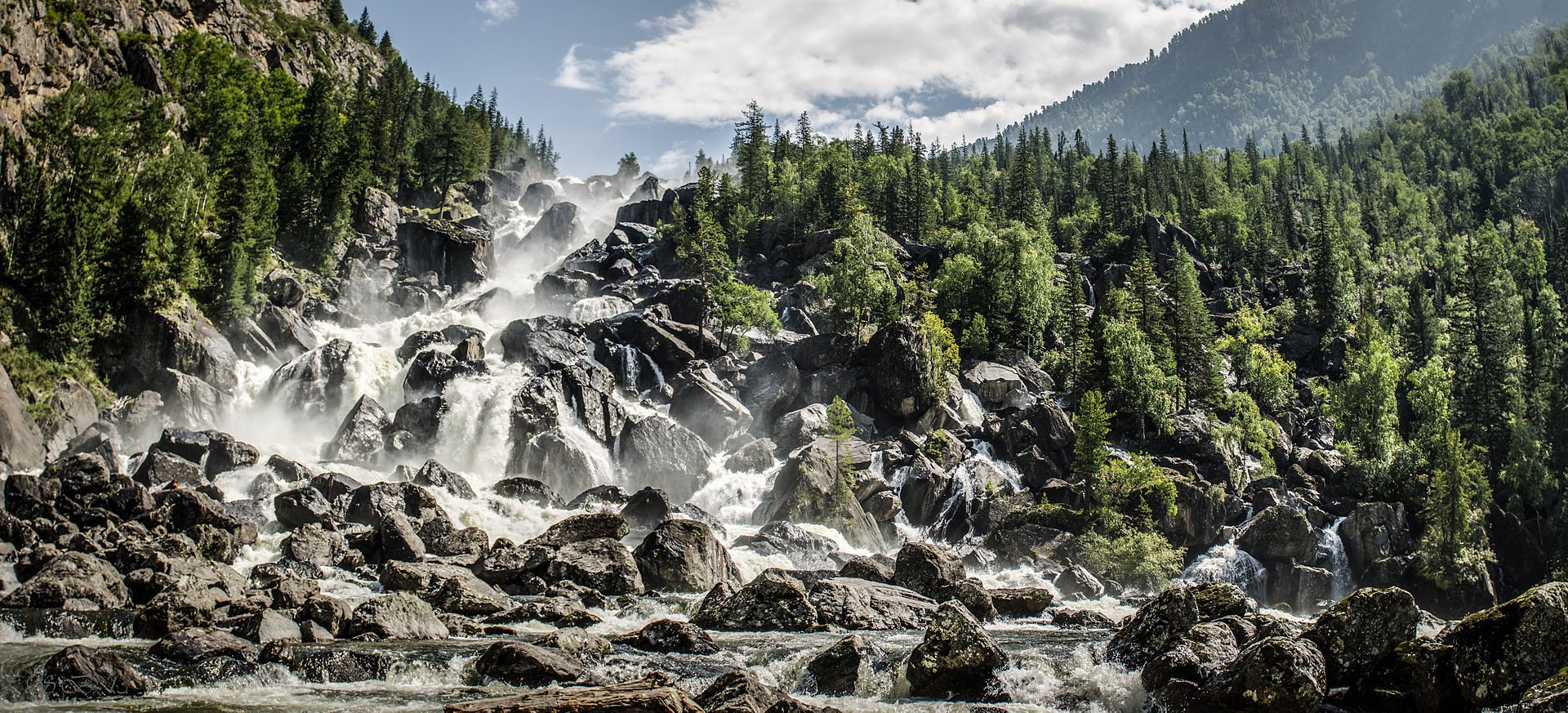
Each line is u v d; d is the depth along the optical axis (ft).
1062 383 400.06
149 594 130.82
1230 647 90.74
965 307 440.86
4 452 220.84
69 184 317.01
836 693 92.53
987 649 91.40
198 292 328.49
